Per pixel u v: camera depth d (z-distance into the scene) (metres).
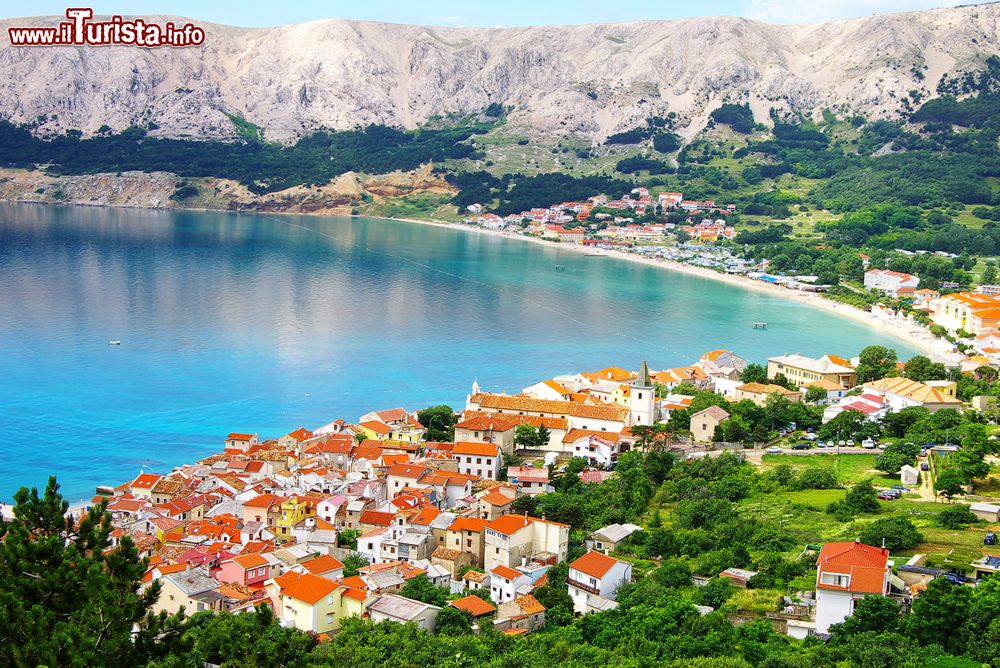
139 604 84.69
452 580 176.50
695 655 137.88
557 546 183.50
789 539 181.38
